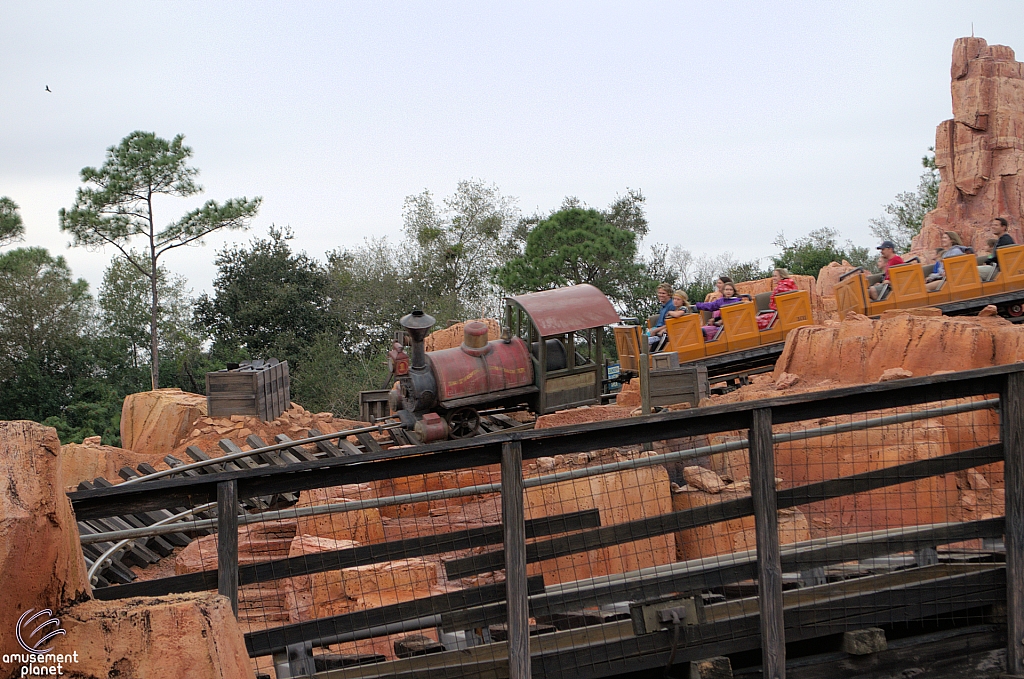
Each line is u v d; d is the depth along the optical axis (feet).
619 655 24.64
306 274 168.76
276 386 68.39
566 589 24.58
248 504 41.86
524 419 53.52
